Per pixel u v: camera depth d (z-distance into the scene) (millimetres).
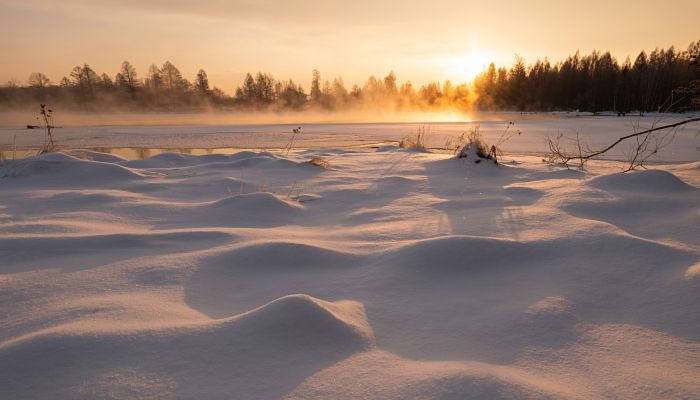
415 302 1893
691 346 1497
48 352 1317
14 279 2082
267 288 2059
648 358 1430
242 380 1257
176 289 2006
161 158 7180
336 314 1609
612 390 1245
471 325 1676
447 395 1152
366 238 2912
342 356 1412
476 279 2135
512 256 2342
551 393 1171
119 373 1258
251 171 6133
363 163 7039
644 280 2014
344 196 4457
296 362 1356
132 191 4660
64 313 1687
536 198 3855
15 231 2887
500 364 1408
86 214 3486
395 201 4145
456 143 13312
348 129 22422
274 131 21281
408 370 1320
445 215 3465
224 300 1924
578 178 5176
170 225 3314
